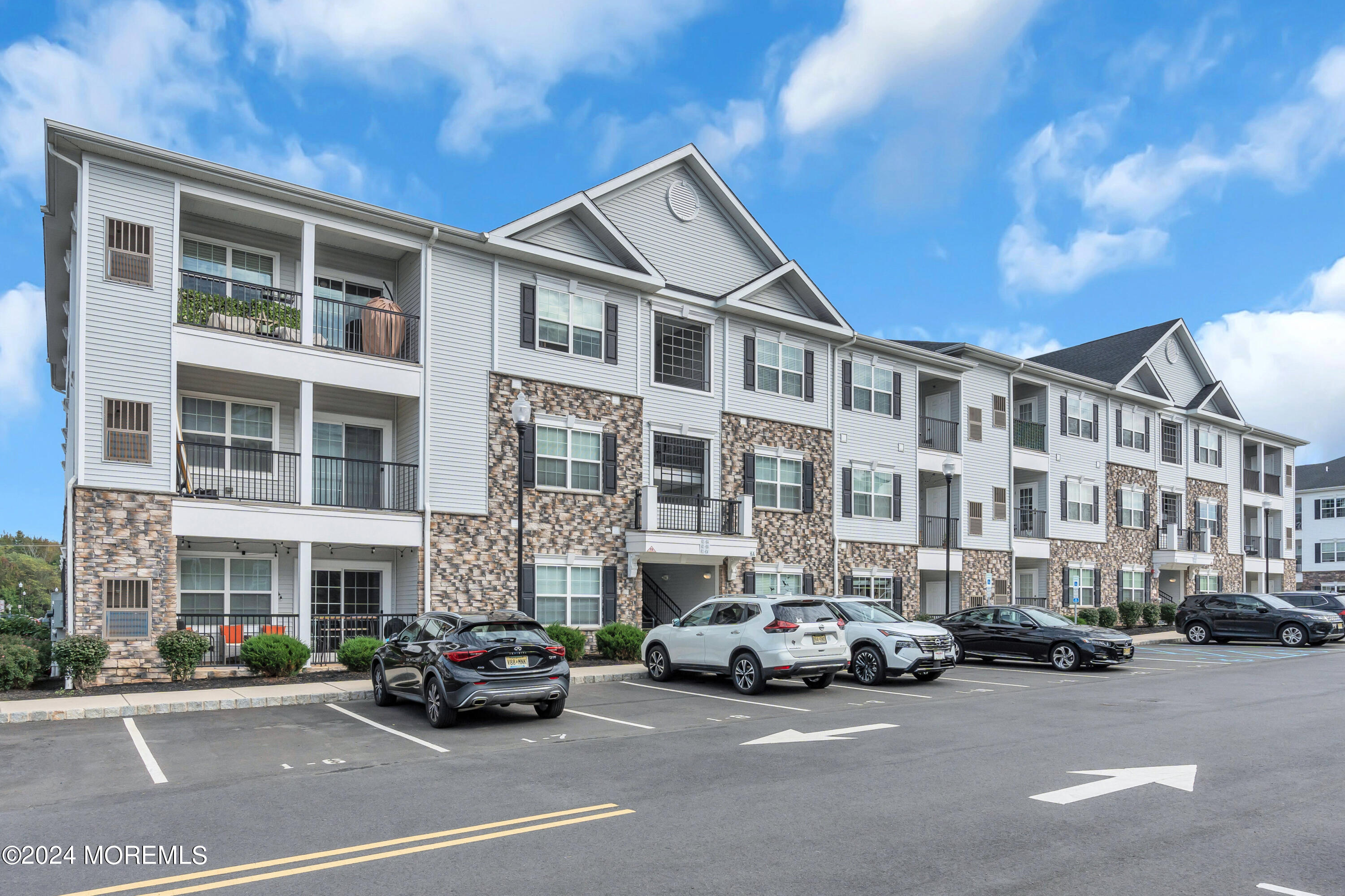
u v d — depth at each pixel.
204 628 18.70
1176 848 6.79
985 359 33.28
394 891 5.96
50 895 5.96
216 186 17.92
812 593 27.12
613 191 24.30
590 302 23.39
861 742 11.27
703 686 17.36
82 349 16.23
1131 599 38.97
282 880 6.19
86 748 11.03
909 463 30.48
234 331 17.95
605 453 23.12
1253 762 9.89
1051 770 9.55
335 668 18.45
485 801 8.36
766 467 26.59
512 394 21.69
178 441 17.52
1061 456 36.47
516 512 21.41
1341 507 62.22
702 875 6.23
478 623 12.95
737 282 26.95
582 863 6.51
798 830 7.31
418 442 20.41
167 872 6.38
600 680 18.14
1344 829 7.27
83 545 15.94
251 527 17.75
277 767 9.95
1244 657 24.70
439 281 20.91
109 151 16.66
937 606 32.53
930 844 6.93
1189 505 43.06
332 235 20.00
